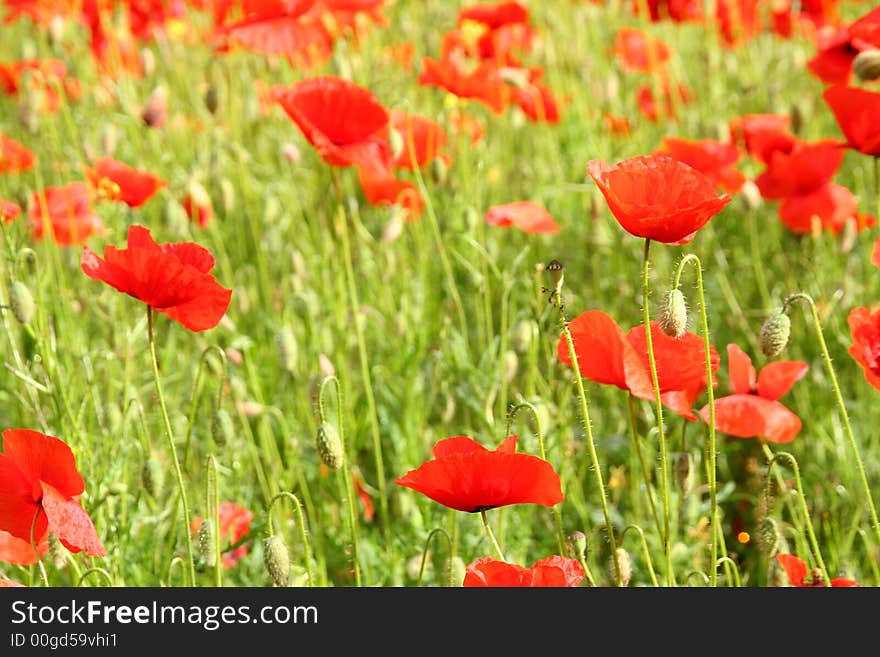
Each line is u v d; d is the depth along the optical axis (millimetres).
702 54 3086
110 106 2789
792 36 3227
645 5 2879
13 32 3842
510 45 2828
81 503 2082
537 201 2504
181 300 1971
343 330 2273
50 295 2260
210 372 2240
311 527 2188
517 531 2145
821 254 2385
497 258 2441
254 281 2428
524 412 2158
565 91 2955
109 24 2936
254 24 2328
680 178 1907
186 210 2320
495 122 2969
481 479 1899
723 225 2598
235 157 2574
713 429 1931
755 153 2326
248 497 2193
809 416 2246
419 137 2297
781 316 1959
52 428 2178
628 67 2781
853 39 2289
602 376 1968
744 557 2207
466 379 2270
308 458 2264
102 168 2258
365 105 2178
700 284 1920
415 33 3162
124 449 2125
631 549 2154
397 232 2250
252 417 2248
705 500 2217
